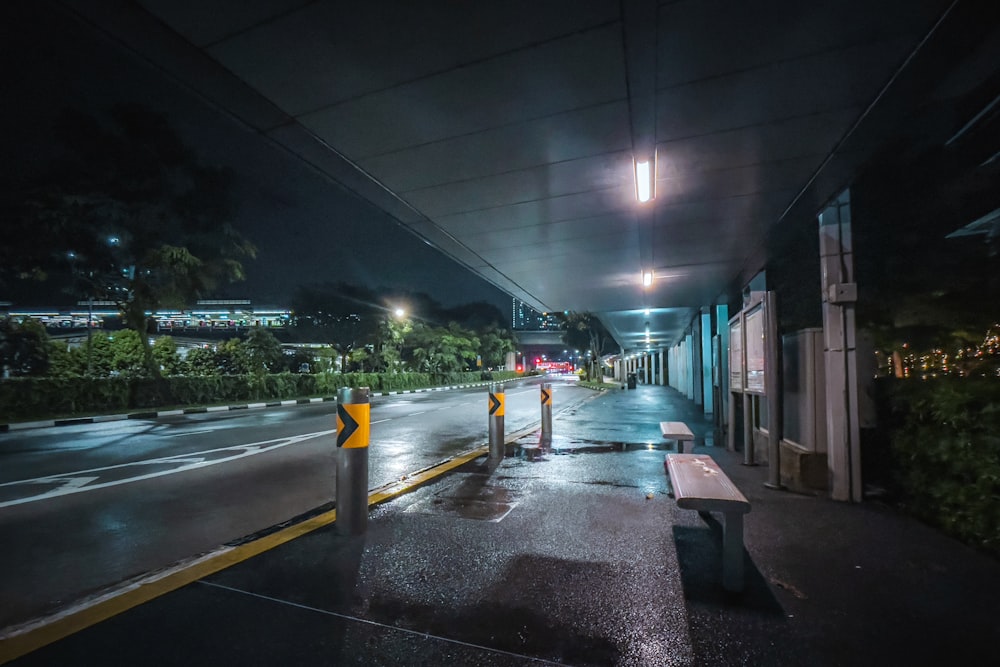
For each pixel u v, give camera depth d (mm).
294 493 6281
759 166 4961
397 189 5672
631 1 2834
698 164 4945
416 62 3430
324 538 4258
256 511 5508
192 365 26219
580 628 2824
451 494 5707
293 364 32531
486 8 2902
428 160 4926
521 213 6496
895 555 3852
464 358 51812
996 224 5559
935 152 5949
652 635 2754
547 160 4914
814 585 3355
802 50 3248
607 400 22719
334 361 34344
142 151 17047
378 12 2941
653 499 5469
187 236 19922
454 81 3643
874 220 6410
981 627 2834
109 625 2863
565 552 3938
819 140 4445
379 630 2805
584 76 3564
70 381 16531
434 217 6676
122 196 17359
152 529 4914
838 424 5328
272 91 3783
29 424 13555
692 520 4727
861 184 6469
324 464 8133
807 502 5234
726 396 9781
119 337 25297
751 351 7035
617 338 31766
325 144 4594
